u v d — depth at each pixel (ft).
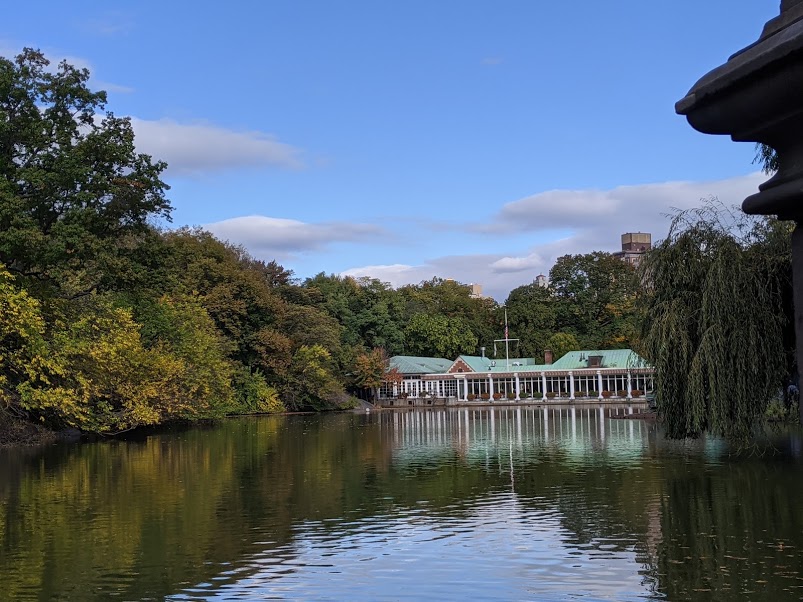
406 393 315.17
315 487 72.33
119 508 61.52
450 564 43.37
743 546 45.88
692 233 69.41
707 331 64.69
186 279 215.51
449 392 312.71
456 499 64.75
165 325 161.89
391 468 86.84
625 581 39.32
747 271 64.64
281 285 287.89
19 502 64.59
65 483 75.77
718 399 64.03
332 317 302.66
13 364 112.27
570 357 301.43
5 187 103.40
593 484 71.20
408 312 374.63
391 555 45.60
